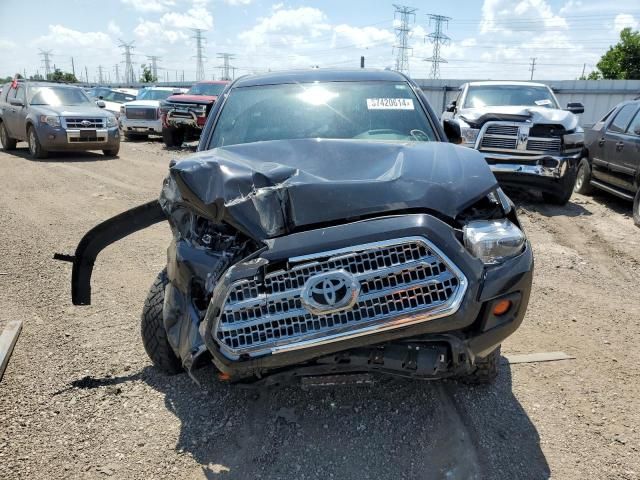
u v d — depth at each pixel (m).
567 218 7.87
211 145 3.74
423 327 2.26
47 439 2.81
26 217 7.60
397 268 2.25
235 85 4.22
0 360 3.48
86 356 3.68
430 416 2.98
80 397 3.19
